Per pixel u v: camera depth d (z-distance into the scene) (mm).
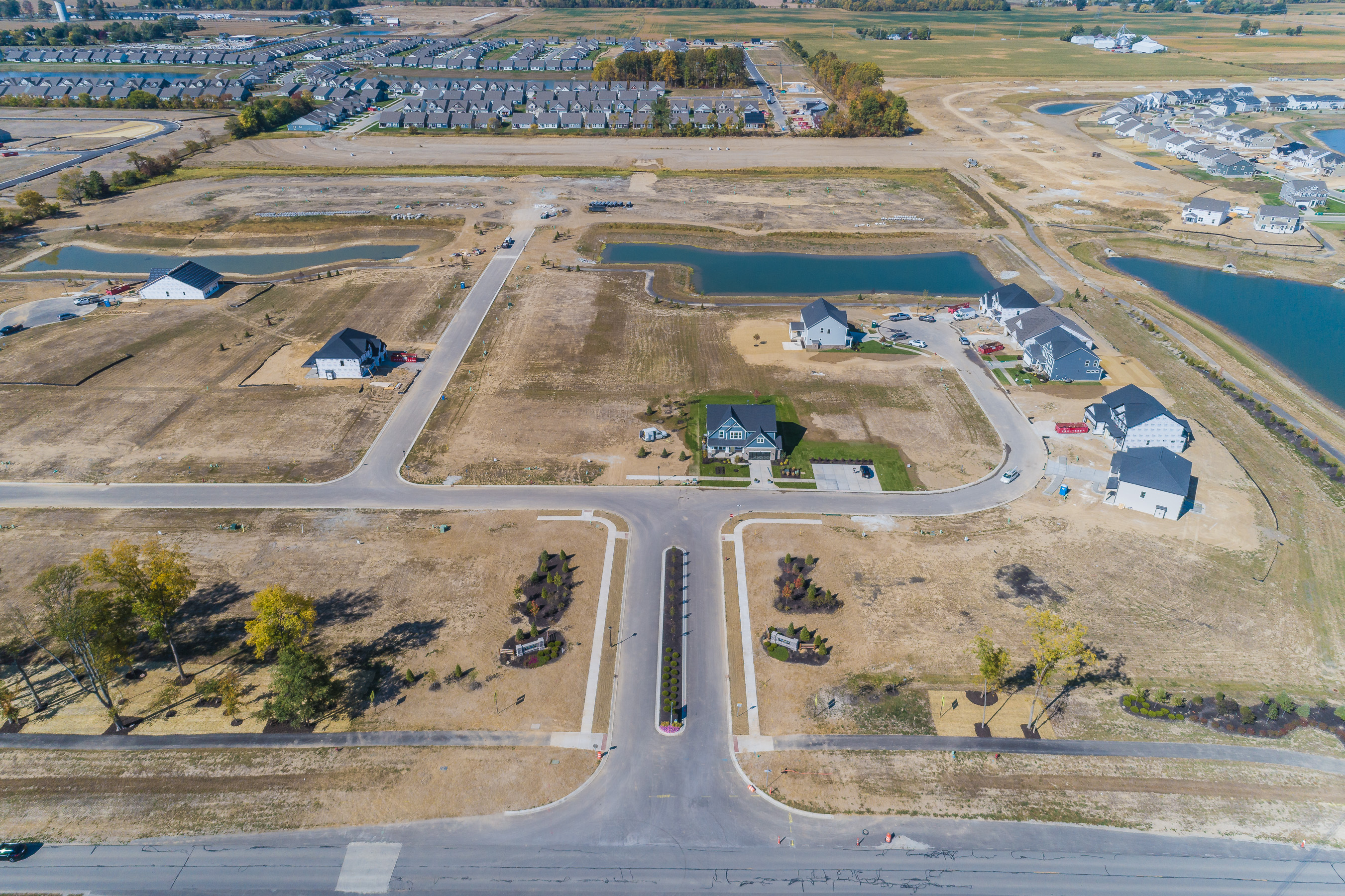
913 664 64938
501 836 52312
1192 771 56500
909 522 80562
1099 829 52812
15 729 58969
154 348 113938
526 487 85438
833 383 105750
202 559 75000
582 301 130375
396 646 65938
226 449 91188
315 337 117562
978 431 95250
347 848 51500
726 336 118750
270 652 65312
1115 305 129000
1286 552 76562
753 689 62781
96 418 96812
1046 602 70812
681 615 69562
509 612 69500
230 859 50812
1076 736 58969
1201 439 93562
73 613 56781
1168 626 68438
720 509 82438
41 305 127750
